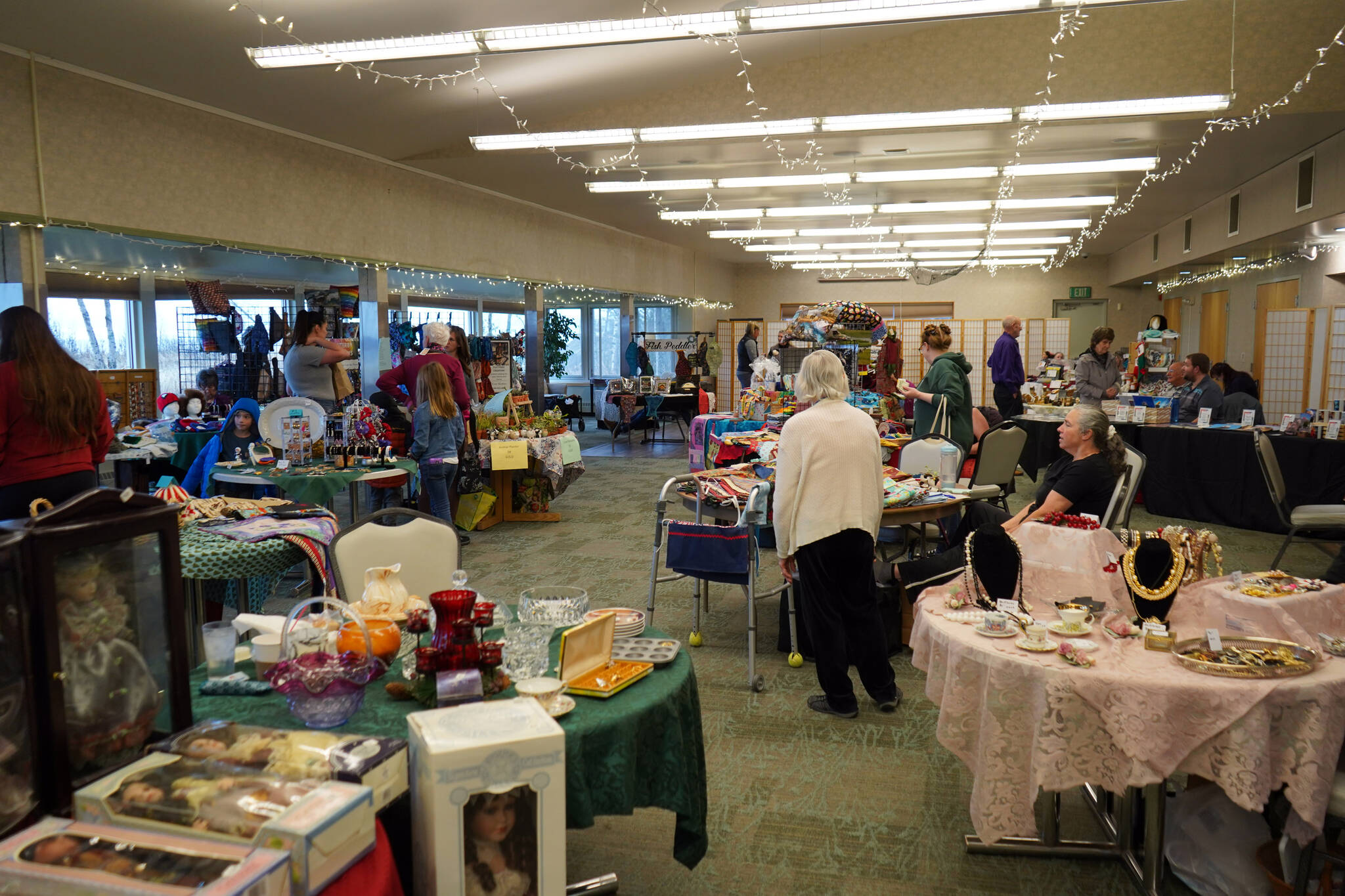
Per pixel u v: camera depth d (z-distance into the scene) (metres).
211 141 6.57
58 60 5.38
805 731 3.51
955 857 2.62
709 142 8.37
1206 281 14.78
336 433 6.00
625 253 14.22
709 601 5.33
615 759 1.85
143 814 1.37
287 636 2.03
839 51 8.26
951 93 8.11
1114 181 10.34
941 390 6.12
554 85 7.59
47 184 5.38
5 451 3.27
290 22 5.39
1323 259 10.25
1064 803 2.98
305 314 6.18
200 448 6.94
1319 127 7.75
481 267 10.32
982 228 12.88
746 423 7.29
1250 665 2.16
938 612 2.73
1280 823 2.31
